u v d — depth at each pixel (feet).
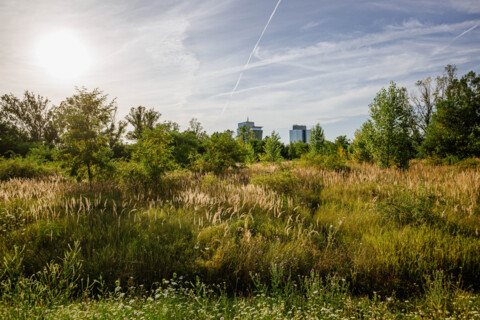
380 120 47.55
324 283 13.05
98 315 9.21
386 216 20.94
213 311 10.06
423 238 16.11
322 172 43.32
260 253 14.82
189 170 50.26
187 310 10.08
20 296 10.29
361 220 20.92
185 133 67.36
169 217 20.66
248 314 9.43
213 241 15.89
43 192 27.25
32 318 8.79
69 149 32.76
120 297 10.45
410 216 20.17
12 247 14.78
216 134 58.13
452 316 9.41
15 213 19.72
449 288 11.68
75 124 32.55
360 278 13.24
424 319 9.47
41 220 18.11
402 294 12.21
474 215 20.65
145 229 17.95
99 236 16.63
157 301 10.48
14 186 31.65
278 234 17.99
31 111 131.13
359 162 67.05
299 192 30.53
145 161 33.55
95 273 13.00
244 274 13.56
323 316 9.62
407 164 47.67
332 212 23.52
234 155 56.80
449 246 14.88
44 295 11.10
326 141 117.91
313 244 16.52
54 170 51.16
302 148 132.16
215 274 13.46
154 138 35.96
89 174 33.78
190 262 13.99
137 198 27.43
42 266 13.20
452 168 46.80
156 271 13.62
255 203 24.50
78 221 18.37
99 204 24.43
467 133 63.36
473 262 13.52
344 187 32.48
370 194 28.99
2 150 90.79
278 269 13.23
